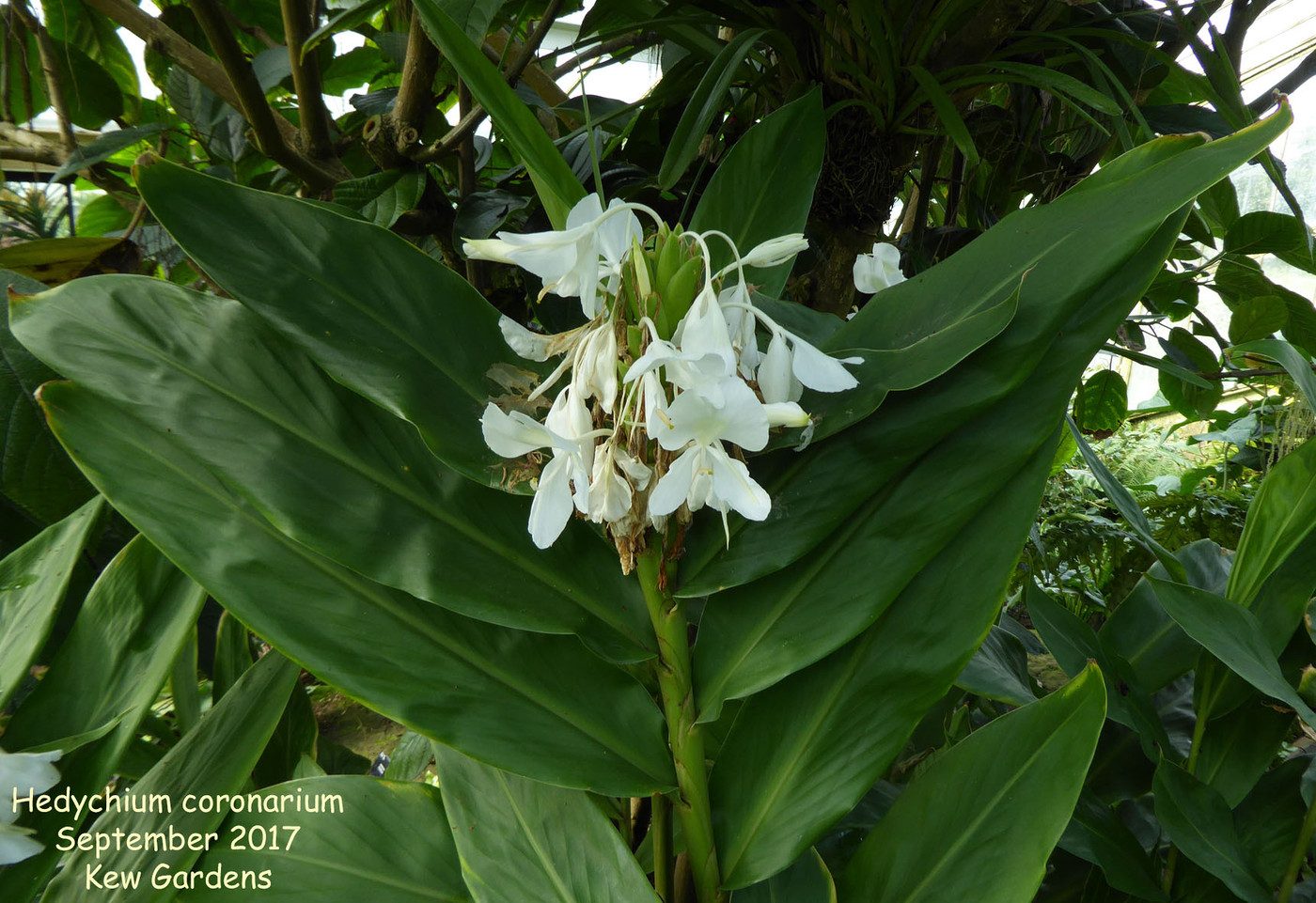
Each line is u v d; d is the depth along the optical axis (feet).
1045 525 7.86
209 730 2.23
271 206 2.10
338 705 6.34
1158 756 2.49
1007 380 1.85
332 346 2.01
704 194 2.53
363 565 1.92
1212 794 2.45
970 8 3.00
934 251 4.15
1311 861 3.08
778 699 2.07
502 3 2.39
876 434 1.95
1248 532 2.71
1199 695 2.82
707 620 2.09
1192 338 4.77
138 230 3.40
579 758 1.94
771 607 2.01
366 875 2.13
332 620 1.95
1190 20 3.47
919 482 1.95
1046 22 3.31
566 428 1.82
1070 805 1.79
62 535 2.35
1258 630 2.48
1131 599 3.28
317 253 2.09
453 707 1.92
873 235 3.44
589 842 2.02
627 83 8.05
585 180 3.48
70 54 4.24
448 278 2.19
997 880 1.80
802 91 3.23
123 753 2.06
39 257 3.12
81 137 4.96
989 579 1.89
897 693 1.90
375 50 5.02
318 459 2.03
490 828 2.08
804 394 2.03
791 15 3.13
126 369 2.01
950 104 2.80
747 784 2.03
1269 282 4.04
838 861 2.56
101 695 2.16
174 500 1.96
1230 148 1.80
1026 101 3.97
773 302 2.30
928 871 1.90
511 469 1.98
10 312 2.03
